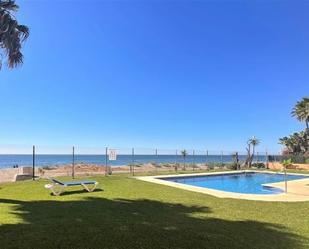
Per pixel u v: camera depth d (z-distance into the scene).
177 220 9.57
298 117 54.03
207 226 8.88
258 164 42.62
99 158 129.00
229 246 7.13
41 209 10.92
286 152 57.16
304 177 30.58
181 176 27.62
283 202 13.80
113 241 7.19
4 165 63.72
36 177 24.36
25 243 6.95
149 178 24.30
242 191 21.20
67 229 8.11
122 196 14.45
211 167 38.62
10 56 13.60
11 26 13.19
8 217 9.51
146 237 7.55
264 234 8.30
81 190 16.38
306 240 7.86
